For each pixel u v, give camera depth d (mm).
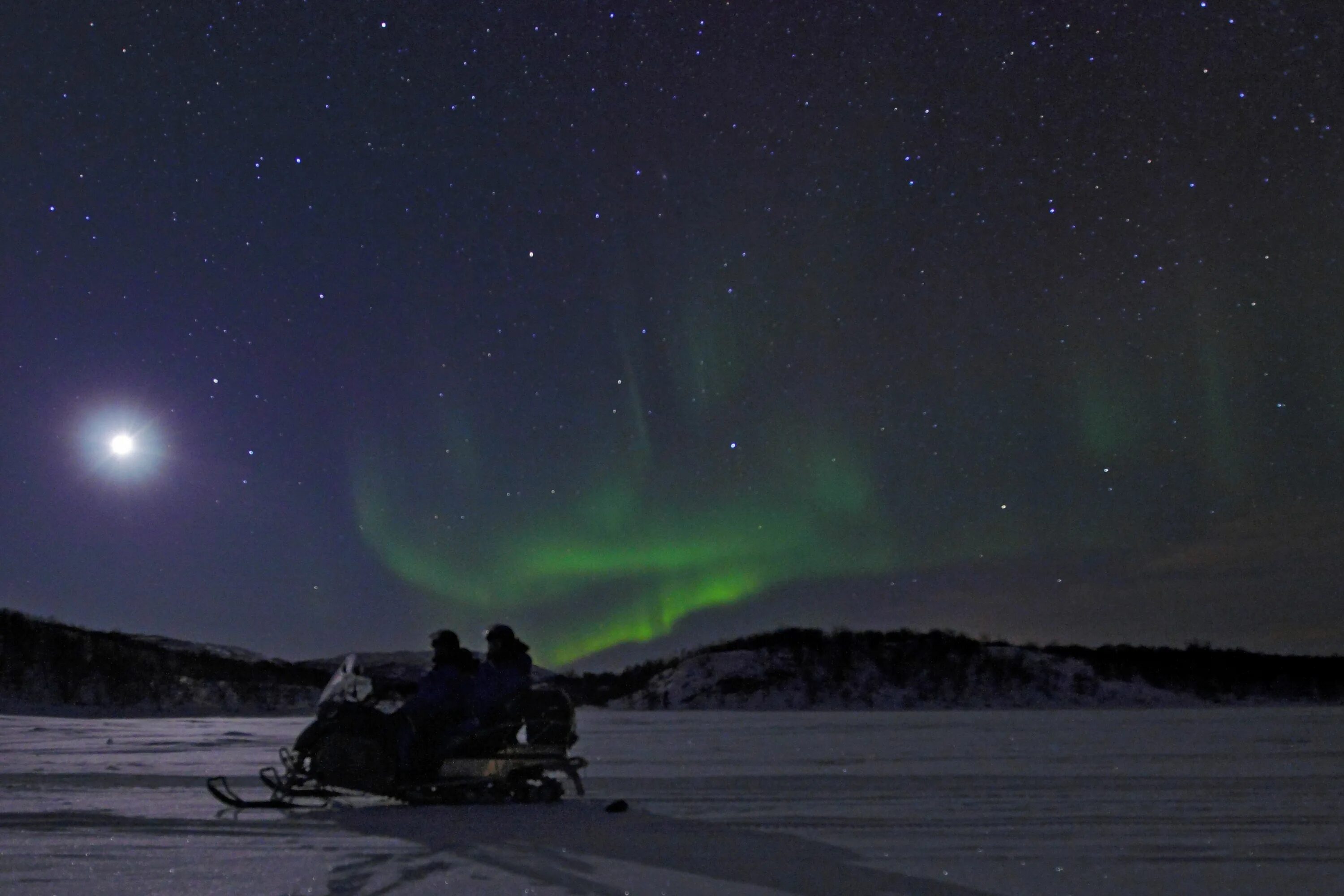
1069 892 4742
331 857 5551
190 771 10234
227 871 5168
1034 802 7848
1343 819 6918
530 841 6086
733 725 24141
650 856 5602
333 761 7641
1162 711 35000
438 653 8070
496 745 7910
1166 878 5055
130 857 5539
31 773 10156
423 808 7660
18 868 5258
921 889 4805
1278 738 16016
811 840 6121
